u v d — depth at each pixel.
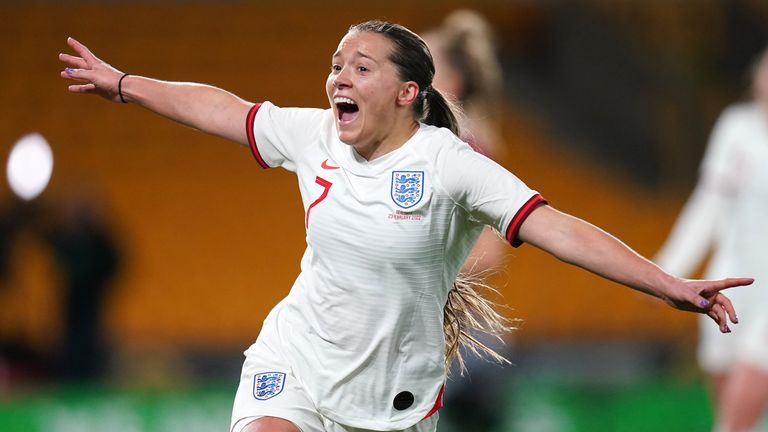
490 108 20.97
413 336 12.92
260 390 13.21
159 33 60.19
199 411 27.02
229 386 28.67
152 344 45.28
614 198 54.22
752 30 59.03
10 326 43.62
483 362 22.59
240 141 13.55
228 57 59.25
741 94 56.72
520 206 11.97
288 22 61.62
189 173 53.94
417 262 12.51
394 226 12.34
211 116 13.57
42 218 36.94
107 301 36.72
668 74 57.59
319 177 12.82
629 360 43.81
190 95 13.70
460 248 12.90
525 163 55.53
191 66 58.53
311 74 58.69
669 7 60.12
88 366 34.56
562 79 59.44
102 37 59.56
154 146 55.16
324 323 12.91
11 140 54.06
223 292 48.22
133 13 61.25
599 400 27.53
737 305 23.80
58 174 52.78
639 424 27.45
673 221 52.97
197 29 60.81
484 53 20.50
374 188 12.46
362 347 12.80
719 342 24.14
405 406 13.20
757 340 22.72
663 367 43.09
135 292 47.94
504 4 60.81
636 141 56.31
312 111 13.40
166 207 51.84
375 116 12.49
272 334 13.60
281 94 57.16
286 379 13.19
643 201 54.22
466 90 20.23
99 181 52.72
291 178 54.38
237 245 50.41
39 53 58.66
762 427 25.78
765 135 24.05
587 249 11.66
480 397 22.58
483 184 12.16
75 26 60.03
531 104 58.34
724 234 24.59
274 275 49.25
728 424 22.91
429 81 12.84
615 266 11.55
